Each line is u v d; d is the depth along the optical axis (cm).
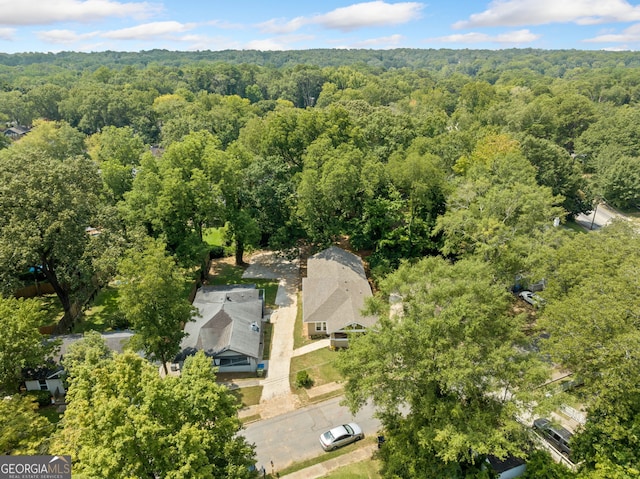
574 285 3083
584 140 9238
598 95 14250
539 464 2350
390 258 5003
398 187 5331
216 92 16375
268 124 6325
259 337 3884
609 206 8019
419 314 2362
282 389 3447
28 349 2853
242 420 3119
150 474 1716
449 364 2184
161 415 1789
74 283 3747
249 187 5275
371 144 7138
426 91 15750
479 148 6391
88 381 1986
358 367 2397
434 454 2308
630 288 2641
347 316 3906
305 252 5856
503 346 2261
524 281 4138
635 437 2223
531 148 6844
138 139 7156
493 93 12581
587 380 2492
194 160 5022
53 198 3647
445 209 5191
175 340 3331
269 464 2734
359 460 2752
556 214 4606
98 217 4019
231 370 3638
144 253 3331
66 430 2117
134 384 1845
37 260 3612
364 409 3238
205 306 4119
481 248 3834
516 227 4053
